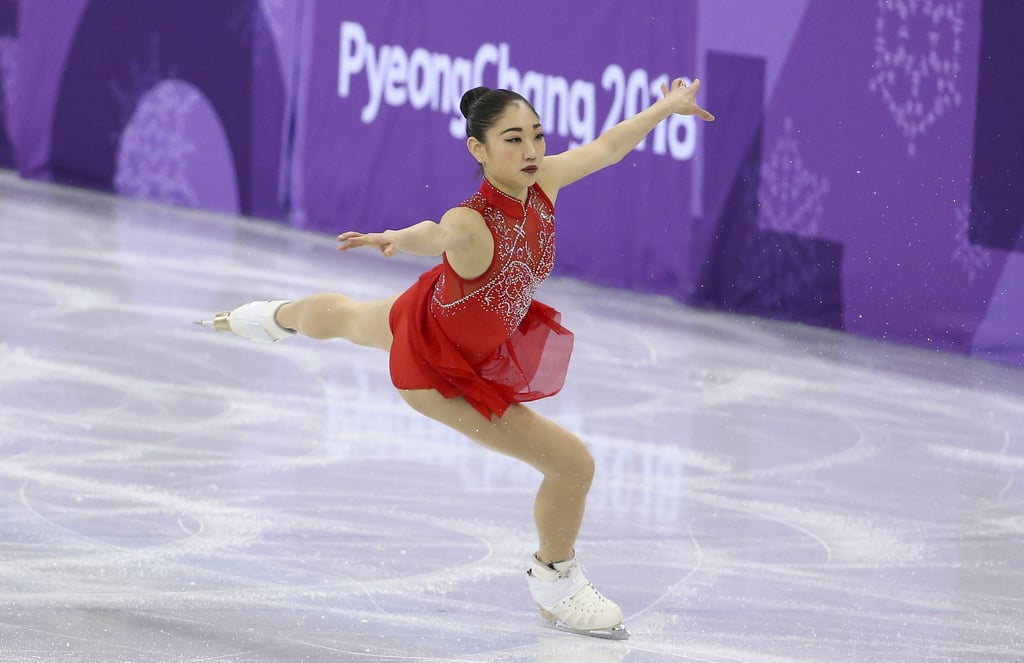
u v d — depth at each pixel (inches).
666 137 1300.4
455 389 533.0
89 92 1817.2
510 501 728.3
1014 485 795.4
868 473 810.2
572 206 1382.9
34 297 1173.1
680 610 583.2
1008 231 1102.4
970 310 1133.1
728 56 1248.8
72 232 1509.6
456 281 511.5
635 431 883.4
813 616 580.1
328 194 1584.6
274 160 1637.6
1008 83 1087.6
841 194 1195.3
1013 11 1075.9
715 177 1268.5
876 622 575.2
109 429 820.0
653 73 1299.2
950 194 1133.1
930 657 536.1
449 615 564.4
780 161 1227.9
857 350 1144.8
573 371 1039.0
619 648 536.1
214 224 1619.1
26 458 755.4
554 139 1382.9
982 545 687.1
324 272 1357.0
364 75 1540.4
